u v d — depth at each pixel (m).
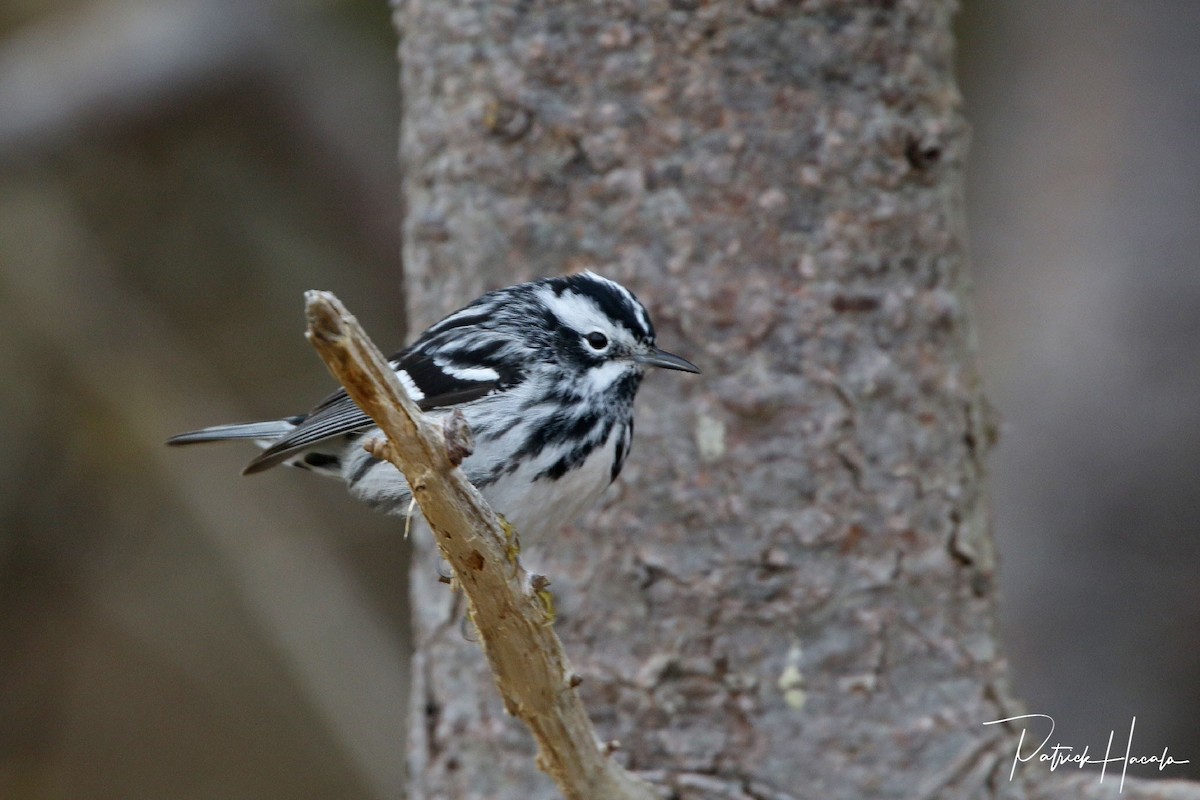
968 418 9.64
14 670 18.41
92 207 18.19
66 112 16.81
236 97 17.20
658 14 9.34
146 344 17.98
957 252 9.76
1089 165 15.41
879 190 9.40
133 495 18.77
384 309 18.28
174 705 18.67
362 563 18.16
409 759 10.17
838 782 9.13
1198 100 15.14
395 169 17.70
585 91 9.45
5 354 18.27
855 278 9.34
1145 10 15.77
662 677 9.28
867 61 9.38
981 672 9.39
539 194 9.56
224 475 17.69
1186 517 13.74
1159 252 14.47
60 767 18.33
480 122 9.68
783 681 9.20
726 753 9.20
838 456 9.28
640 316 9.17
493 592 6.92
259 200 18.34
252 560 17.31
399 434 6.59
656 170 9.37
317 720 18.14
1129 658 13.67
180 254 18.36
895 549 9.30
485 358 9.29
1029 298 15.19
